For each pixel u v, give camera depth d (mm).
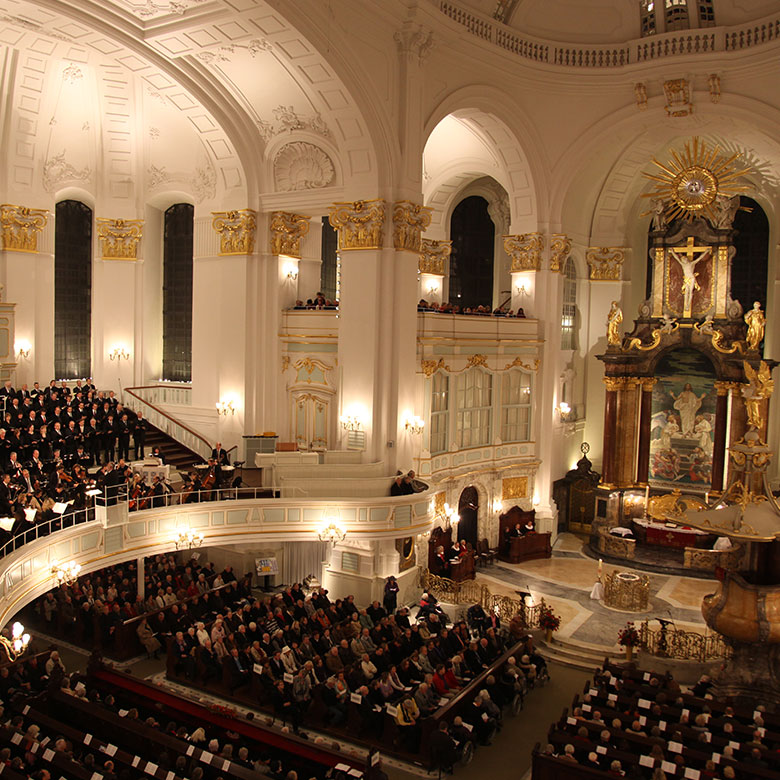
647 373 28062
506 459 27094
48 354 25312
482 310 26547
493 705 15430
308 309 23984
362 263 21734
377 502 20562
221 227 24094
